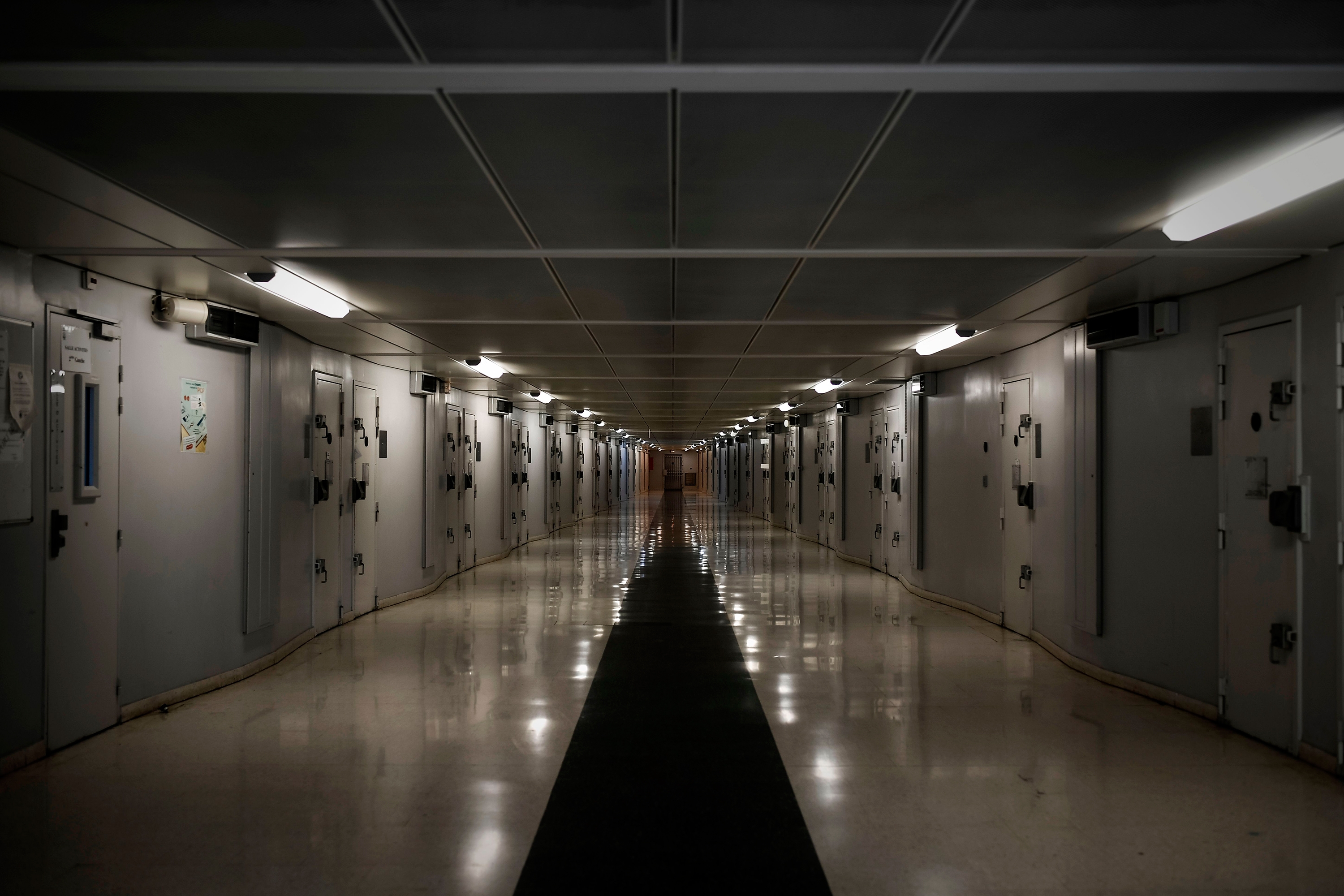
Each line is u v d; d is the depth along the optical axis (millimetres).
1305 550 3539
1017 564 6402
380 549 7445
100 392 3896
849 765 3529
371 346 6453
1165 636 4500
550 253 3584
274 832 2867
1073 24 1718
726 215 3047
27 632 3467
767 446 19312
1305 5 1641
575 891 2465
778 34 1761
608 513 22672
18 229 3162
